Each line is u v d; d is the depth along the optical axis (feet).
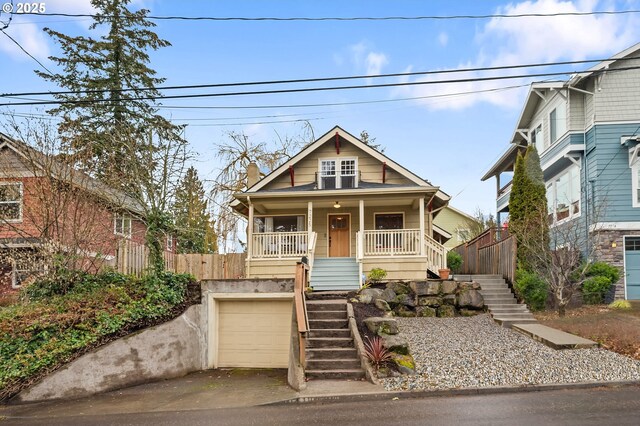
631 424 19.58
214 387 31.55
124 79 82.17
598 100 55.77
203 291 40.96
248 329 41.16
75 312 33.30
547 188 70.79
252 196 56.70
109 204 44.88
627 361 29.17
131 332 34.09
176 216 57.31
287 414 23.57
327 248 62.75
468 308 45.88
